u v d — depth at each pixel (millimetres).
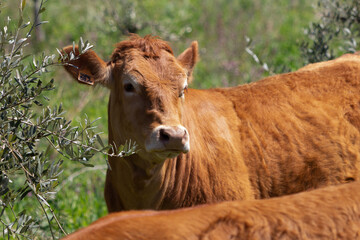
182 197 19688
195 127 19828
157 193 19297
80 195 25516
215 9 57781
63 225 21297
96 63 19188
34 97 15375
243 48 44562
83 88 34938
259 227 9531
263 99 21625
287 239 9523
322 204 9945
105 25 43969
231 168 19969
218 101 21359
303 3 59969
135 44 18969
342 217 9797
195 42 20938
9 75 14914
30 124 15391
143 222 9508
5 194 15234
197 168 19547
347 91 21875
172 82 18062
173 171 19453
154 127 17328
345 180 21000
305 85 22141
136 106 17969
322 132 21031
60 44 41906
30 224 15797
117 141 19391
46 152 15742
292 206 9898
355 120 21438
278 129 20906
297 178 20672
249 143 20578
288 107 21422
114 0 46375
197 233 9344
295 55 41781
